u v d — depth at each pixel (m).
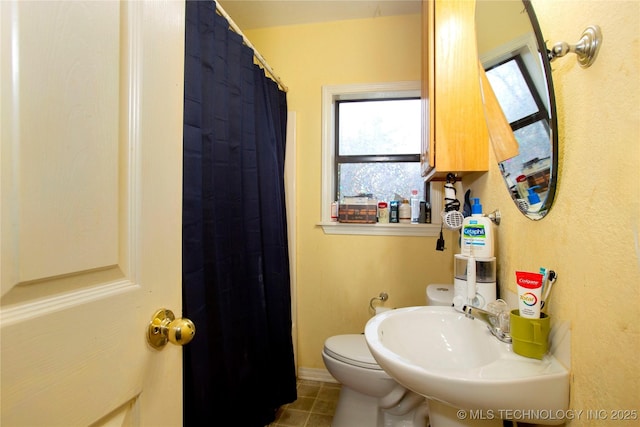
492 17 0.88
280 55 1.94
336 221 1.90
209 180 1.07
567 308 0.56
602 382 0.46
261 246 1.50
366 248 1.84
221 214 1.15
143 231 0.49
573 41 0.54
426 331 0.90
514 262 0.82
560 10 0.57
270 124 1.57
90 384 0.40
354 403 1.35
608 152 0.45
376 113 1.99
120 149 0.45
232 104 1.26
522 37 0.70
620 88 0.43
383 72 1.83
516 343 0.62
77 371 0.38
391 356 0.64
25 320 0.33
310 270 1.91
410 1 1.70
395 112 1.97
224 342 1.12
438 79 1.06
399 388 1.20
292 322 1.88
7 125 0.32
